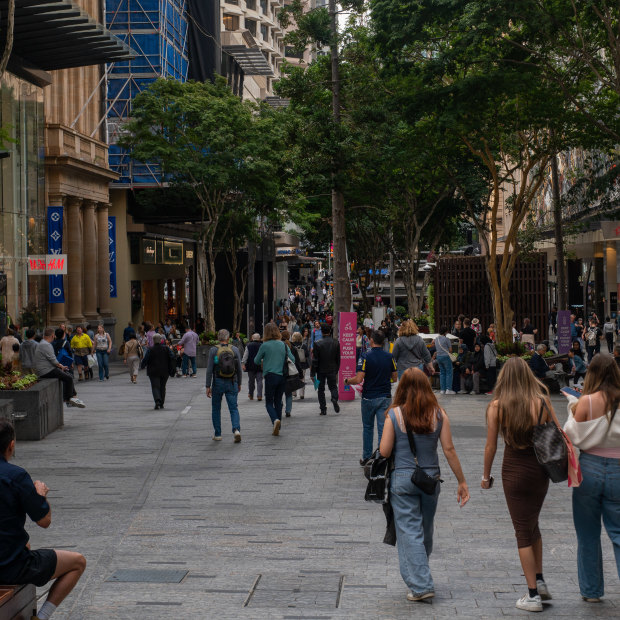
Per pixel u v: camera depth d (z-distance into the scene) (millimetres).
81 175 44906
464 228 59125
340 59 31250
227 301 70438
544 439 7387
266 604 7801
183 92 42781
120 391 30172
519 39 23719
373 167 34531
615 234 28375
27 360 25828
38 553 6422
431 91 23906
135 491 12891
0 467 6246
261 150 41562
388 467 8023
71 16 29172
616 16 21750
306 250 81062
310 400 25672
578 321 38750
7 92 32125
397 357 17406
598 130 26125
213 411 17594
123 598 8008
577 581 8328
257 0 118188
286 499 12203
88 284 46531
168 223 54719
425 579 7738
